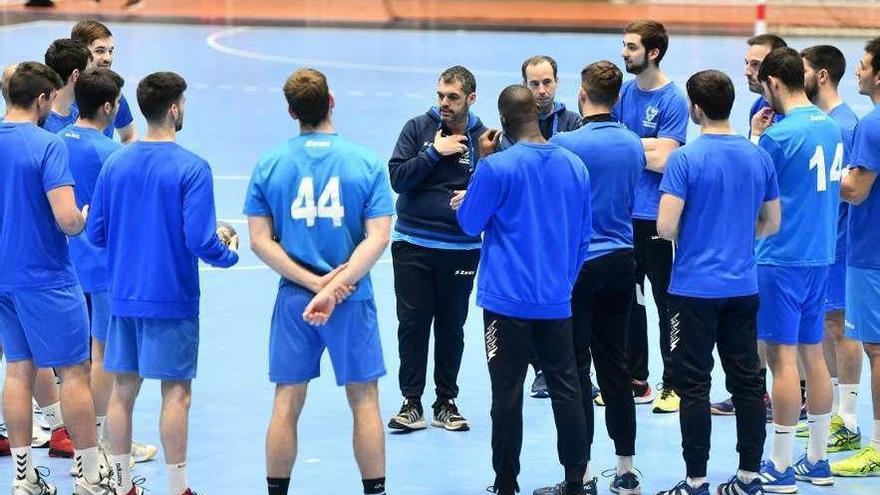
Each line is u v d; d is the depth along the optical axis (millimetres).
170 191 13914
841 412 17125
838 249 17016
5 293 14742
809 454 15805
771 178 14602
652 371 20125
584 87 15008
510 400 14219
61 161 14516
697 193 14359
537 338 14359
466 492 15422
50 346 14773
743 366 14766
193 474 15797
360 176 13727
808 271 15227
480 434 17484
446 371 17766
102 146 15750
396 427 17547
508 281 14062
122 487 14664
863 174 15375
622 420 15234
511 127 14094
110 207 14180
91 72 15664
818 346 15609
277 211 13789
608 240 14883
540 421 17953
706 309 14492
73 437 15070
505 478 14352
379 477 14203
